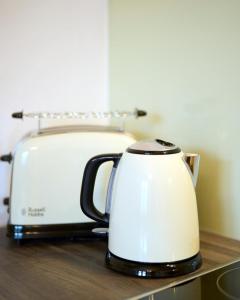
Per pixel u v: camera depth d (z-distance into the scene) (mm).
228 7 952
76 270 795
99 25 1244
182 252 763
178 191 753
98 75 1257
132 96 1211
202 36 1014
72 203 927
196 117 1049
